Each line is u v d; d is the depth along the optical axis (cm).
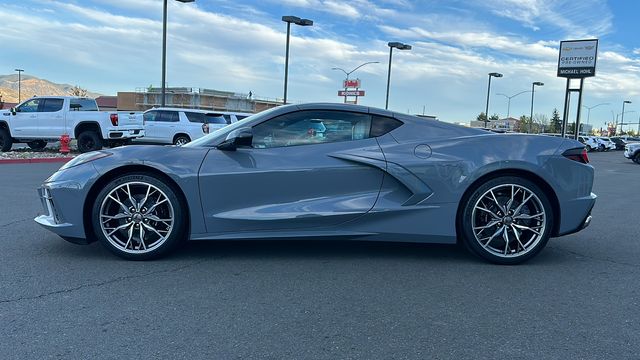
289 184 448
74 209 439
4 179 1054
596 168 2259
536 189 452
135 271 424
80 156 469
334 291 385
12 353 278
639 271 453
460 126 482
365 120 471
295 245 521
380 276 424
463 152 455
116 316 331
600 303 370
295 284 400
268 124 464
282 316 336
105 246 445
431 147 459
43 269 425
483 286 402
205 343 295
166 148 454
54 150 1989
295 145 460
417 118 478
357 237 455
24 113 1803
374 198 454
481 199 454
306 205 449
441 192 452
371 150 455
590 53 4328
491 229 461
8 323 317
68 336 300
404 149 457
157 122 2003
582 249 535
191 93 8031
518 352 290
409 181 450
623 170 2136
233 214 444
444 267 453
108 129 1775
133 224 445
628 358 285
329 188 454
